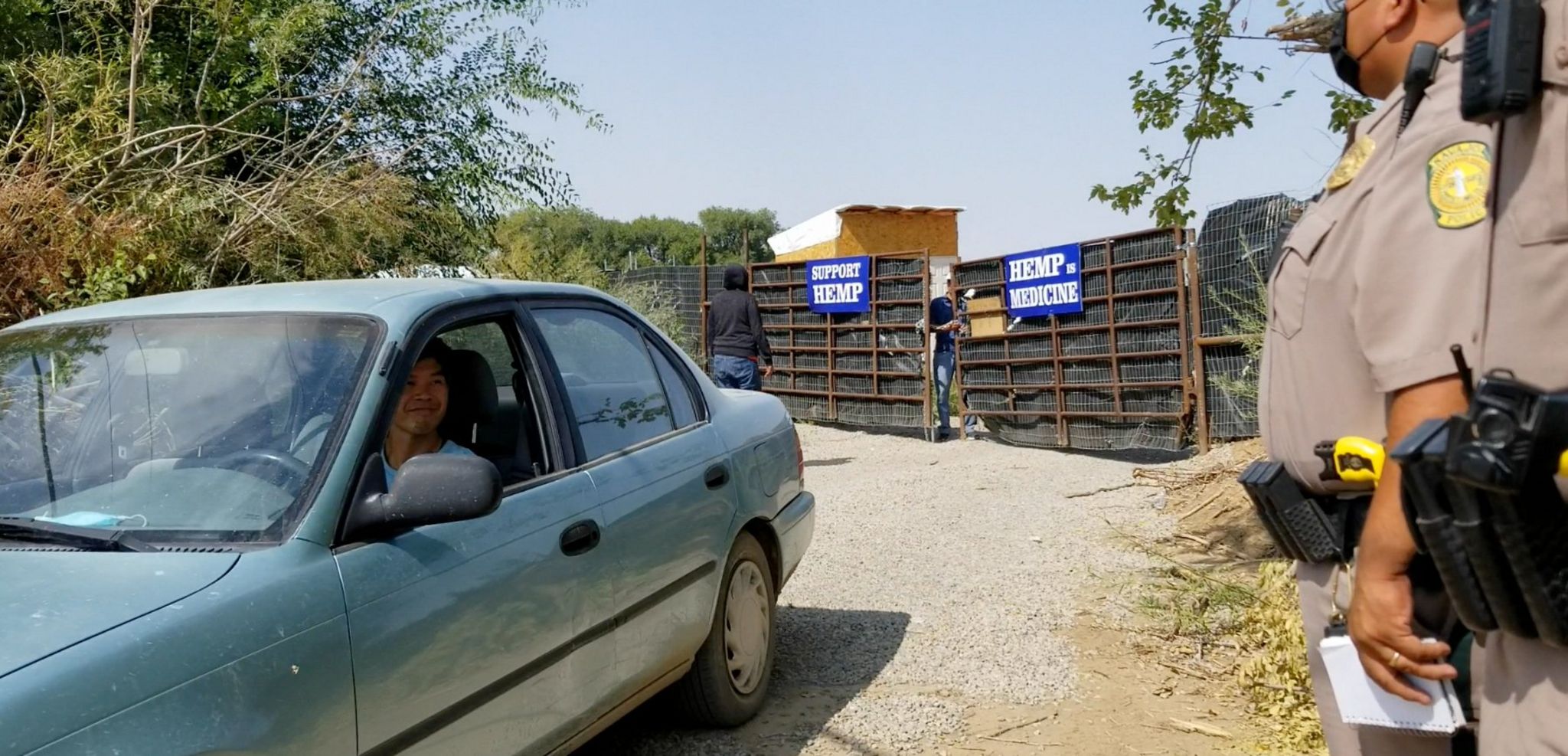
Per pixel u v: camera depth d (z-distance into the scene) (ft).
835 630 18.31
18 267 20.11
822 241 75.72
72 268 21.12
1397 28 6.64
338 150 32.48
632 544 11.90
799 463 16.93
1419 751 6.71
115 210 22.91
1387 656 6.05
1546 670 5.22
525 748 10.23
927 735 13.87
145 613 7.41
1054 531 24.94
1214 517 23.71
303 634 8.00
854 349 46.57
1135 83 21.08
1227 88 20.57
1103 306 36.76
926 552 23.43
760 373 37.60
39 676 6.70
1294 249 6.77
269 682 7.66
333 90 31.73
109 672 6.91
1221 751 13.11
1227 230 32.50
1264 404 7.24
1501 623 5.18
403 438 11.26
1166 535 23.52
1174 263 34.19
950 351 43.83
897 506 28.58
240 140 30.14
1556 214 5.03
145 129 27.84
